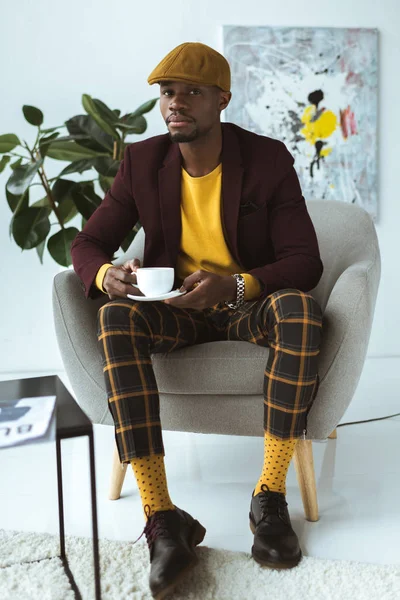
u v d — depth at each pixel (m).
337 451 2.22
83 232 1.81
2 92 3.19
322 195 3.41
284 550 1.43
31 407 1.14
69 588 1.36
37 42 3.20
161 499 1.43
